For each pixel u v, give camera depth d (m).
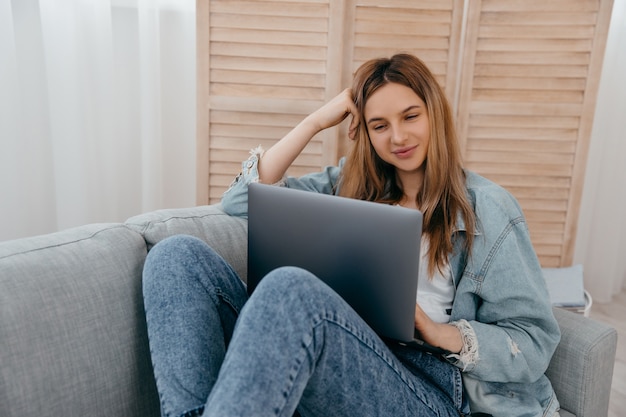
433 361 1.00
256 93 1.62
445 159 1.09
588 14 1.53
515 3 1.54
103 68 1.87
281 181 1.33
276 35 1.57
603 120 2.16
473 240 1.03
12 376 0.77
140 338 0.97
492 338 0.96
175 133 2.08
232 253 1.20
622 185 2.26
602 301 2.40
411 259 0.79
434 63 1.60
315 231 0.88
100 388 0.88
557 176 1.65
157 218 1.14
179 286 0.90
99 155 1.96
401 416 0.85
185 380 0.81
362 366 0.81
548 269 1.70
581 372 1.05
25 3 1.78
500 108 1.61
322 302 0.77
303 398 0.81
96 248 0.97
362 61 1.61
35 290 0.83
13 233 1.82
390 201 1.25
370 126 1.15
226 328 0.98
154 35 1.91
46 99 1.88
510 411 0.99
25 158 1.87
